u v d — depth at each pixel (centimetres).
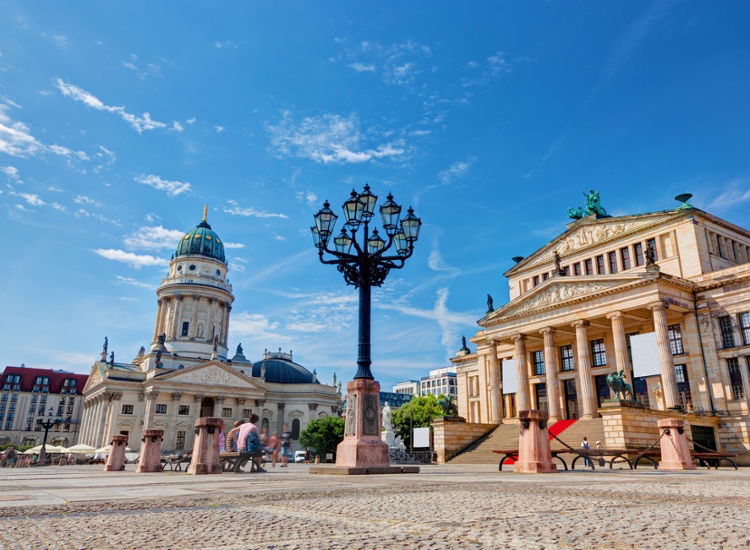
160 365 11844
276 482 1427
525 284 7400
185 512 739
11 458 7312
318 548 478
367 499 912
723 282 5022
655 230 5872
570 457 4044
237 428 2638
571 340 6372
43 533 561
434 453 5603
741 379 4788
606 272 6316
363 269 2156
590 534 548
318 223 2202
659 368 4753
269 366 14575
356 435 1970
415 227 2253
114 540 520
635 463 2620
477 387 8456
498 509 762
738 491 1092
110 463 2931
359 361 2053
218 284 14050
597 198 6975
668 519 655
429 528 591
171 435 11219
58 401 17962
